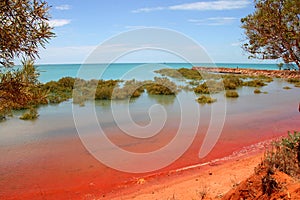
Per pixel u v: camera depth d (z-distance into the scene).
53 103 20.64
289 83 40.12
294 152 4.90
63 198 6.55
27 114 15.79
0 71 2.93
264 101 22.89
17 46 2.81
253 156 9.00
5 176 7.81
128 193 6.78
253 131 12.81
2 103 3.08
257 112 17.88
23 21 2.83
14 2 2.75
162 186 7.06
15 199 6.48
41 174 7.99
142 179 7.62
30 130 13.14
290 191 3.52
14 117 16.08
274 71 52.72
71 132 12.71
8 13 2.75
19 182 7.44
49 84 24.59
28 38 2.91
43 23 2.97
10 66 2.89
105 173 8.07
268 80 43.03
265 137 11.77
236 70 62.81
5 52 2.80
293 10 6.07
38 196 6.68
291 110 18.62
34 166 8.60
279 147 5.33
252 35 7.09
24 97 3.03
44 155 9.62
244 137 11.80
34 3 2.90
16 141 11.30
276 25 6.39
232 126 13.87
